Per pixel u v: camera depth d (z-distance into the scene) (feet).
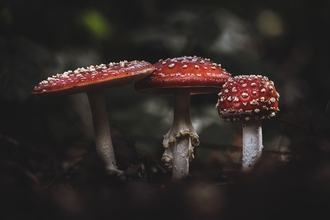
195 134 1.98
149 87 1.87
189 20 2.84
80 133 2.69
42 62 2.58
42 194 1.56
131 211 1.44
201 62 1.86
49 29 3.09
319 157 1.67
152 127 2.90
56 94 1.79
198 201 1.45
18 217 1.43
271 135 2.71
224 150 2.71
